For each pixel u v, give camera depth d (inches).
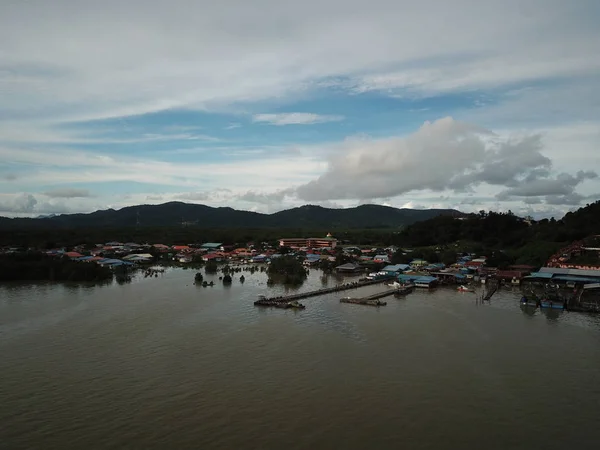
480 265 7007.9
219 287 5403.5
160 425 1911.9
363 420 1963.6
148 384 2333.9
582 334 3287.4
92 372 2497.5
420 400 2160.4
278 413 2023.9
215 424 1923.0
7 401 2134.6
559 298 4402.1
